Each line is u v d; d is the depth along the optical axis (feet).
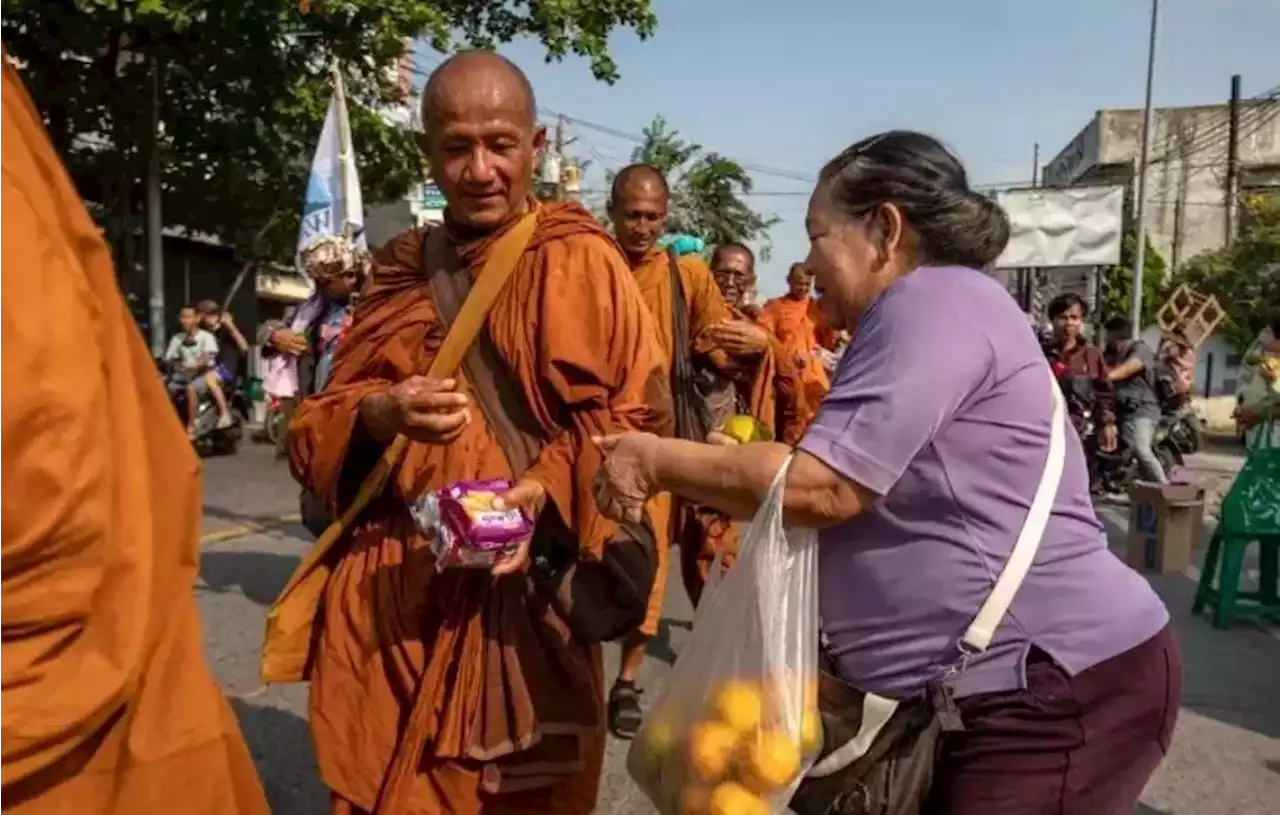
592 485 7.77
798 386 15.92
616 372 8.42
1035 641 6.44
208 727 6.08
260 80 45.50
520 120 8.48
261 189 50.52
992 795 6.51
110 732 5.71
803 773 6.68
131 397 5.68
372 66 49.32
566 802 8.82
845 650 6.84
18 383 4.90
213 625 18.92
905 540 6.52
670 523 14.25
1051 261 61.31
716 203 103.40
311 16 43.06
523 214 8.75
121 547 5.45
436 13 45.88
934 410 6.21
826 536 6.81
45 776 5.54
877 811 6.71
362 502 8.73
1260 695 17.43
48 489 4.97
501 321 8.50
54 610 5.13
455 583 8.30
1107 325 39.11
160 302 45.98
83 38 42.88
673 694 7.13
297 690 15.96
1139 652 6.60
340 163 28.17
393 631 8.43
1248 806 13.32
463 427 8.02
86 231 5.65
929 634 6.55
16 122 5.49
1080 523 6.62
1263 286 103.50
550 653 8.46
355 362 8.89
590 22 48.98
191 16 39.96
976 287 6.51
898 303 6.42
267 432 46.42
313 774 13.16
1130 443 36.70
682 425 14.51
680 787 7.01
